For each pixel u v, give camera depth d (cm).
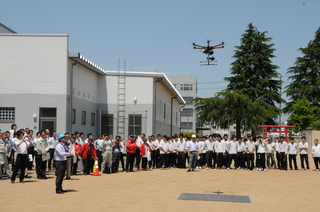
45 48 2634
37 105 2609
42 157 1625
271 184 1575
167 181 1619
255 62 4672
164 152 2286
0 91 2620
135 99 3303
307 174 2056
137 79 3319
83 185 1463
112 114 3300
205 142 2344
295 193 1323
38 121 2600
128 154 2050
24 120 2603
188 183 1555
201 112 4253
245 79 4769
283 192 1343
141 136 2216
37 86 2619
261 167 2269
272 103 4788
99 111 3294
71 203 1056
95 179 1678
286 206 1060
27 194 1212
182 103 6556
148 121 3294
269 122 4653
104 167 1970
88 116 3092
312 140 4194
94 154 1873
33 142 1922
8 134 1614
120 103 3309
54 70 2623
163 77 3359
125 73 3322
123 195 1212
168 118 4809
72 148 1847
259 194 1284
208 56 4241
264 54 4797
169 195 1220
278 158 2375
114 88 3322
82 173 1969
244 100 4103
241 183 1590
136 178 1730
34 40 2638
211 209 988
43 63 2628
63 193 1241
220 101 4134
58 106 2606
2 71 2628
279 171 2244
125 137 3284
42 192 1256
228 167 2341
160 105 3947
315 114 5250
